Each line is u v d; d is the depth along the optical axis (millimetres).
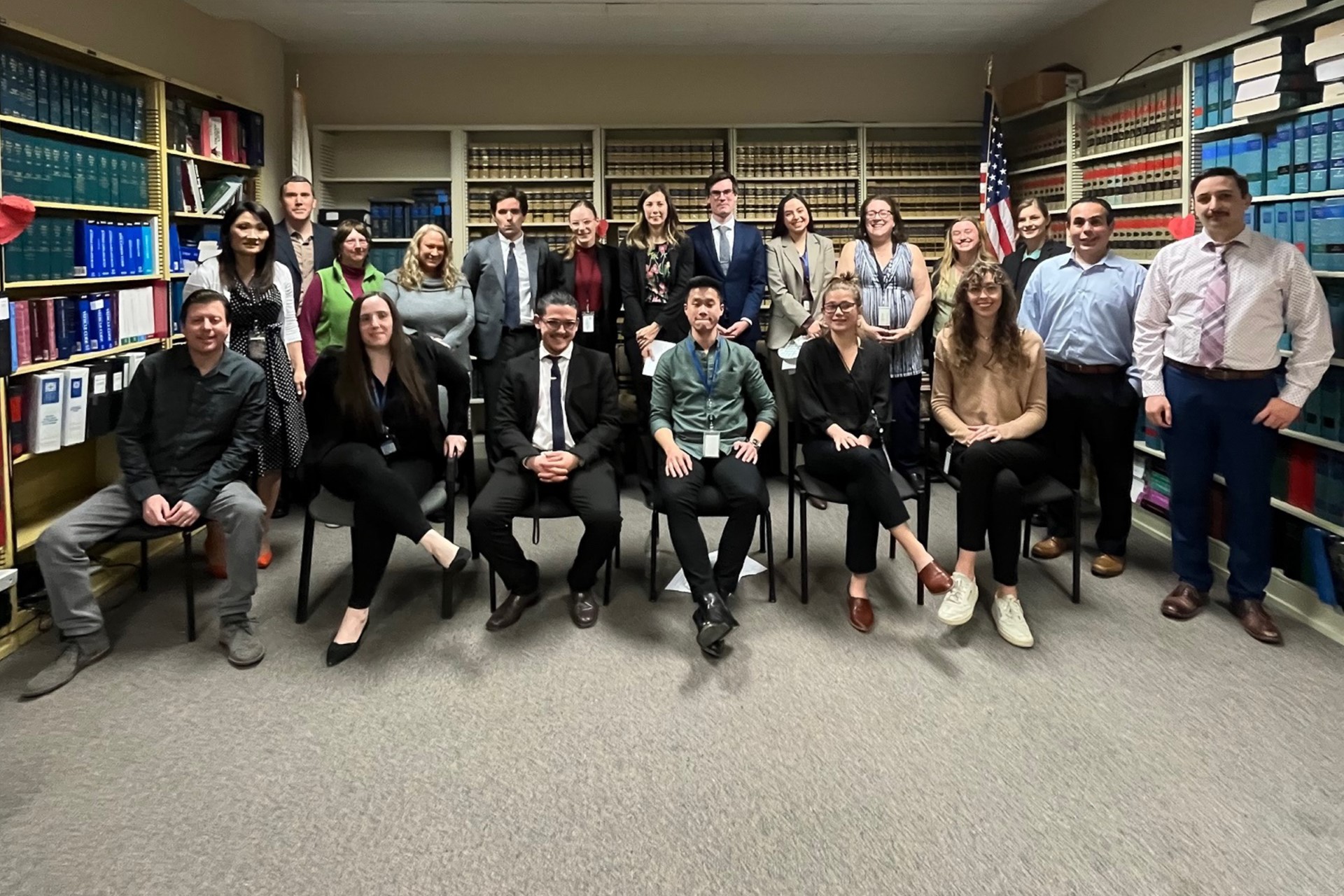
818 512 4316
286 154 5637
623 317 4781
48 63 3201
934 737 2256
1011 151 5742
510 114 5879
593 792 2027
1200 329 2820
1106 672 2604
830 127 5707
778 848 1833
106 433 3307
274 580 3383
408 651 2760
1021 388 3066
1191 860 1782
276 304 3287
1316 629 2881
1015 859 1792
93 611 2639
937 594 2957
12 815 1928
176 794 2012
